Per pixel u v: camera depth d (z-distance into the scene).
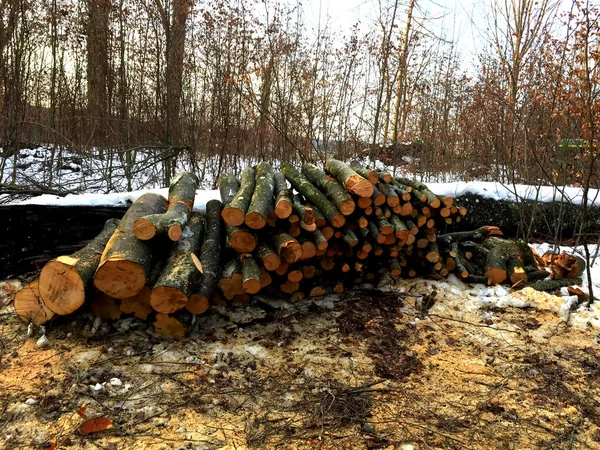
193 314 3.37
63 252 4.52
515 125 6.95
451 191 5.98
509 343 3.31
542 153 6.17
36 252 4.46
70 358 2.93
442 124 10.40
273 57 8.52
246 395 2.62
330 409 2.50
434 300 4.02
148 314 3.34
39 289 3.12
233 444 2.20
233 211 3.54
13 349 3.03
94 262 3.37
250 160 9.66
